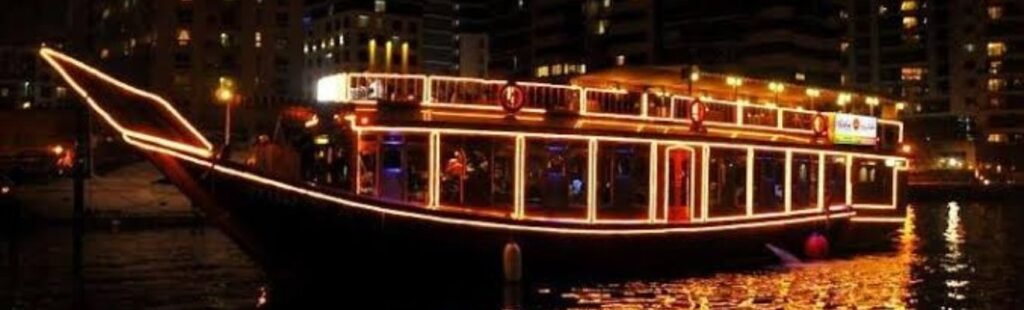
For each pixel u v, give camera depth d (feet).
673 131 86.79
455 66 510.99
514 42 448.65
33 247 120.67
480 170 75.36
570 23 404.36
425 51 502.79
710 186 90.22
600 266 80.89
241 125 307.58
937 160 403.54
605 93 82.28
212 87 338.34
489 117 75.77
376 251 71.05
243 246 70.69
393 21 444.55
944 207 289.12
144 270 96.94
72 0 406.41
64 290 82.64
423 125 72.33
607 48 381.40
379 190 71.92
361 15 439.22
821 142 102.58
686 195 87.76
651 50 363.56
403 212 70.95
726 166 91.71
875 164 111.14
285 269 71.77
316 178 74.33
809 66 345.51
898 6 427.74
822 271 94.38
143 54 343.05
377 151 72.02
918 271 98.53
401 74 73.31
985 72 403.95
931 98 419.13
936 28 419.54
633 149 83.51
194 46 338.13
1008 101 399.24
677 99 87.40
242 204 67.82
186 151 65.72
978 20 407.03
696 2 353.31
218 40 341.82
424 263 72.90
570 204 79.61
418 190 72.95
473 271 74.95
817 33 350.23
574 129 78.64
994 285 89.56
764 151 95.30
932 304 78.28
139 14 350.43
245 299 77.20
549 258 77.61
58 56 62.64
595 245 79.46
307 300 73.26
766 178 96.02
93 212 154.51
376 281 72.95
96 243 126.21
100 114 63.72
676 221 85.56
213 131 287.69
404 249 71.67
